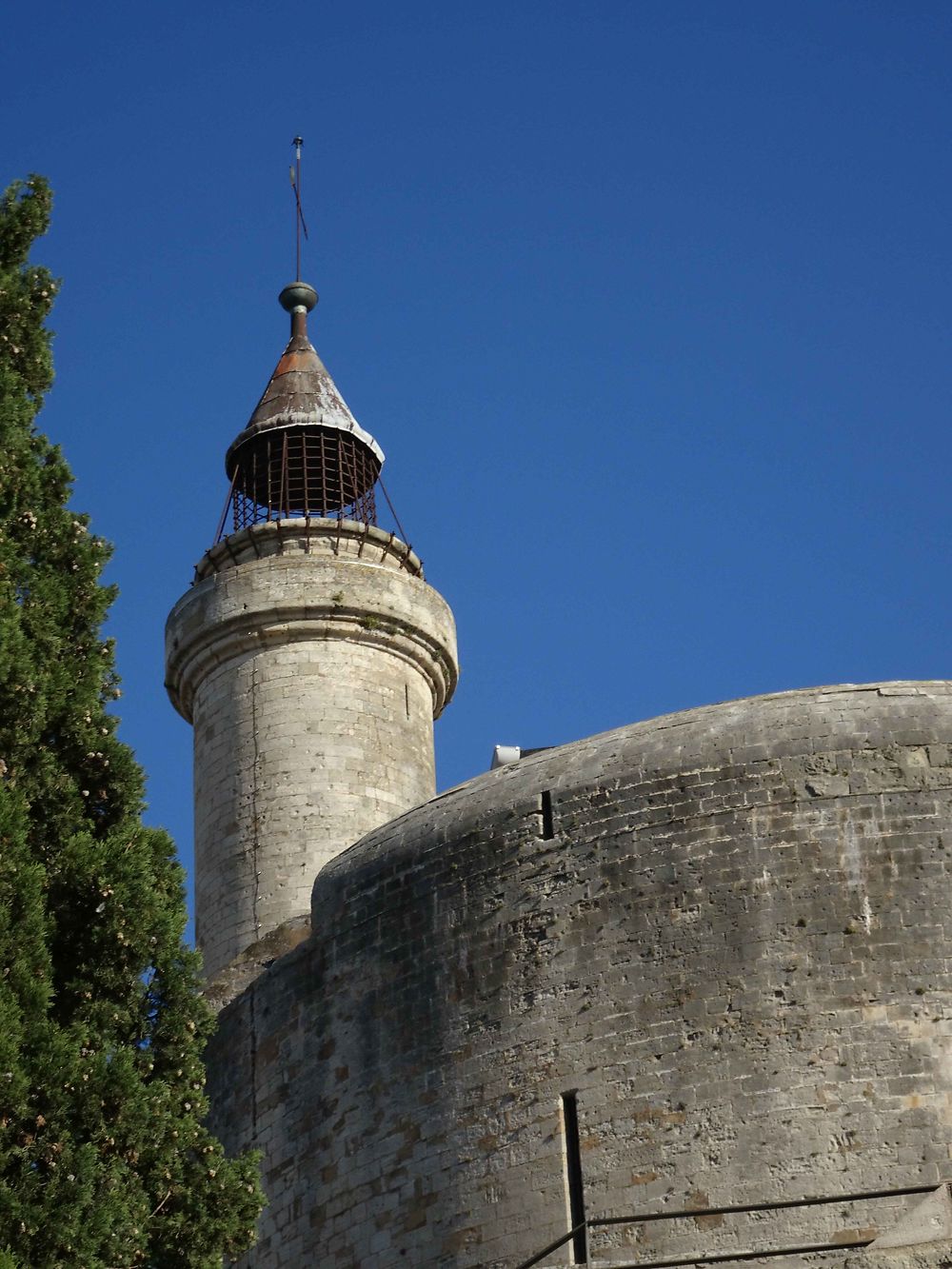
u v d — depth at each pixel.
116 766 27.30
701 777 32.81
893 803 32.12
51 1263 23.08
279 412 48.88
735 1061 31.09
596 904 32.75
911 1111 30.28
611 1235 30.78
